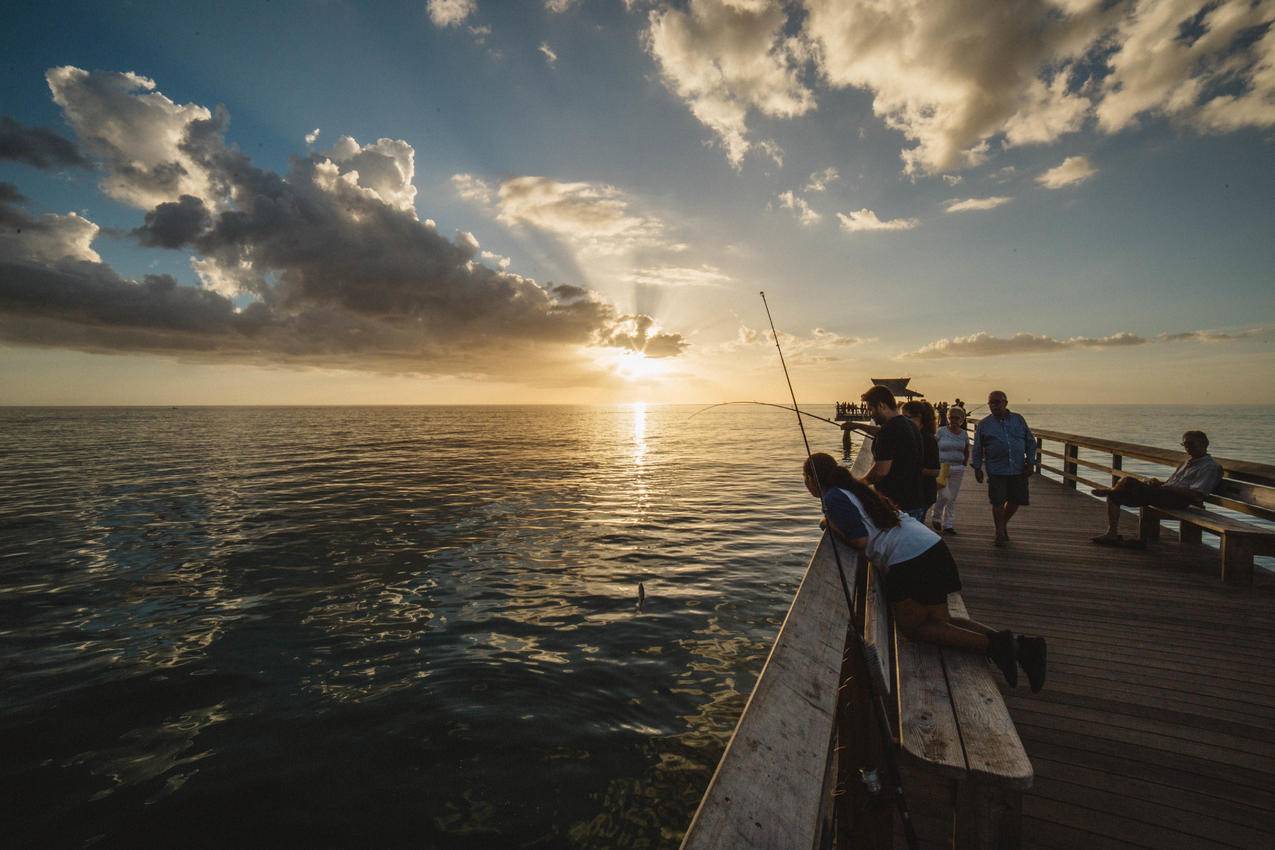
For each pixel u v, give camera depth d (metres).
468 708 5.53
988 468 6.50
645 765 4.65
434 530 13.67
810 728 1.46
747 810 1.11
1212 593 5.00
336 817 4.09
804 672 1.70
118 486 22.11
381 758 4.78
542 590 9.09
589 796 4.29
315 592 9.18
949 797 2.72
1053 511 8.42
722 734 5.07
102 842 3.91
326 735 5.13
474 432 66.50
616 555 11.17
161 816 4.14
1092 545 6.59
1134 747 2.89
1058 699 3.35
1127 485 6.52
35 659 6.81
